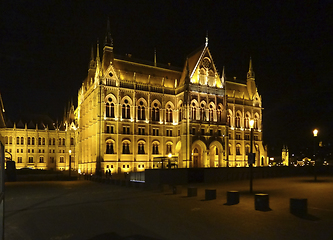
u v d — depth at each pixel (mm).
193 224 15883
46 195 32000
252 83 115000
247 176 51375
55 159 117625
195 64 92688
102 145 77562
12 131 110875
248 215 17891
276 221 16172
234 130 104125
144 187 37031
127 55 92688
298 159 150500
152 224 16109
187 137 84125
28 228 16078
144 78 89125
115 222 16797
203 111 90062
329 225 15195
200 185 40062
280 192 29609
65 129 121500
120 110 81688
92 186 43938
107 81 80500
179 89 90938
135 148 82875
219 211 19391
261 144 111688
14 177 61469
